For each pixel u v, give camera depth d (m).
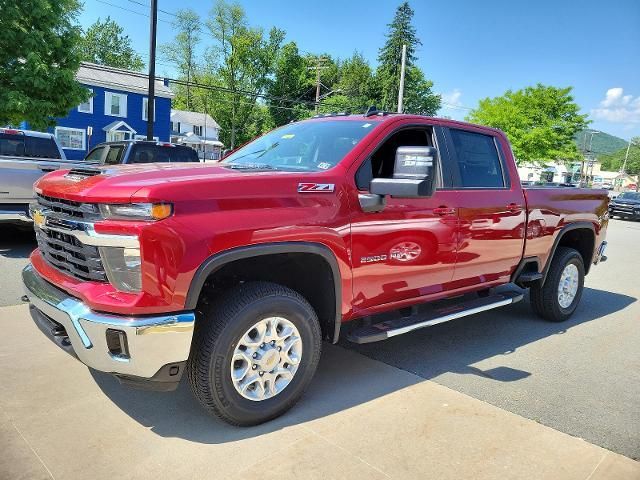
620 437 3.27
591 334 5.42
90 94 16.33
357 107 63.28
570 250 5.65
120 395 3.45
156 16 16.69
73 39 15.65
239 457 2.82
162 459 2.77
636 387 4.09
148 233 2.63
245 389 3.04
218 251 2.80
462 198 4.21
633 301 7.14
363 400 3.58
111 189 2.74
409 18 58.22
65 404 3.30
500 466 2.87
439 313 4.23
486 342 5.00
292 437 3.05
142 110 37.47
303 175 3.25
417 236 3.83
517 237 4.81
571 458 2.99
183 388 3.61
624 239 15.93
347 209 3.39
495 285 4.83
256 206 2.97
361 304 3.63
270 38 63.84
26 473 2.60
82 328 2.75
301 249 3.12
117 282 2.74
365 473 2.74
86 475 2.61
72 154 34.78
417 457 2.91
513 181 4.84
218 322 2.89
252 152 4.36
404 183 3.19
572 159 40.78
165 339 2.70
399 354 4.54
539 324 5.70
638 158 123.38
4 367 3.78
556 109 39.34
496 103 40.88
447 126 4.36
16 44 14.56
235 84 63.09
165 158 9.98
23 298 3.52
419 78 62.09
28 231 9.34
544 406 3.65
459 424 3.31
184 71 65.69
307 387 3.40
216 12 61.19
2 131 9.27
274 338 3.13
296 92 66.88
